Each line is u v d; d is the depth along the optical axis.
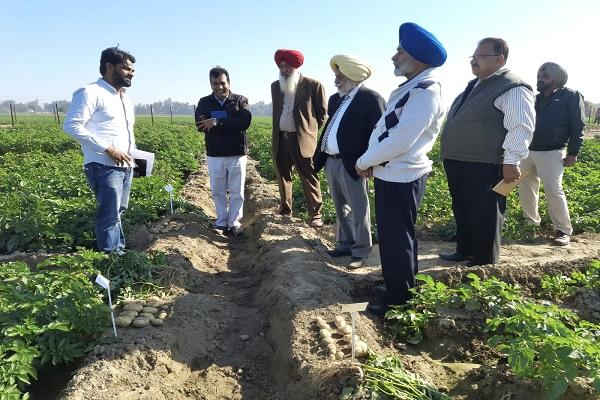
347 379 3.08
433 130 4.08
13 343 3.42
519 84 4.62
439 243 6.87
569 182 9.79
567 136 6.28
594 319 4.57
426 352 4.02
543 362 3.22
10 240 6.33
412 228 4.27
